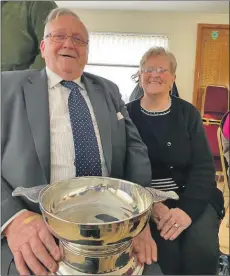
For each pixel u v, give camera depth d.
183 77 1.37
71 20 1.01
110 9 1.24
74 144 1.00
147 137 1.21
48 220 0.68
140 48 1.27
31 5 1.17
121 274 0.73
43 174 0.93
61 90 1.05
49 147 0.95
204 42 1.33
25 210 0.88
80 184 0.86
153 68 1.19
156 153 1.20
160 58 1.19
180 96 1.38
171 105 1.24
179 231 1.02
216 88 1.38
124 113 1.18
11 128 0.95
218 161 1.43
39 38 1.17
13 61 1.20
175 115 1.23
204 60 1.34
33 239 0.78
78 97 1.06
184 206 1.09
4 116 0.95
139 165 1.07
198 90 1.39
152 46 1.25
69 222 0.64
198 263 1.02
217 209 1.15
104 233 0.65
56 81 1.04
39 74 1.04
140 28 1.28
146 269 0.83
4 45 1.19
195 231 1.05
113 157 1.07
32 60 1.22
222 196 1.22
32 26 1.18
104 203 0.84
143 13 1.27
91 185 0.87
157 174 1.20
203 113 1.41
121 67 1.27
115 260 0.73
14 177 0.92
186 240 1.05
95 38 1.25
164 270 0.99
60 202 0.82
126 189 0.85
